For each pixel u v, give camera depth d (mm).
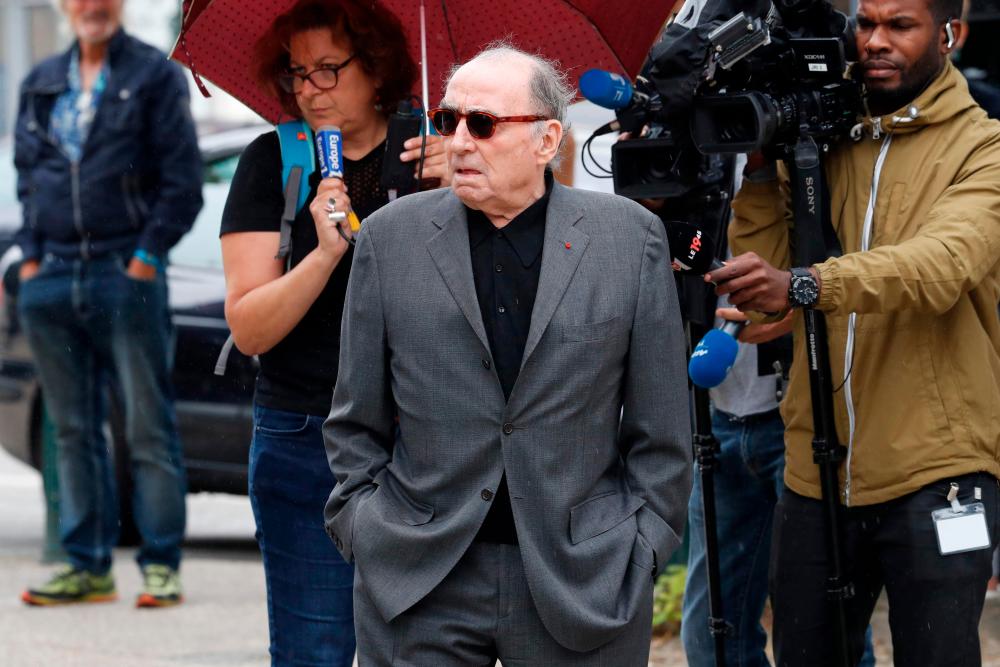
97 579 12500
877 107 6855
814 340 6660
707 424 7762
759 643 8547
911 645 6664
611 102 7305
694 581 8531
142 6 37781
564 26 7805
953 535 6527
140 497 12312
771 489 8453
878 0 6668
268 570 7312
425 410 5922
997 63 13930
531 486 5840
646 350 5961
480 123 5816
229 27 7562
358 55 7219
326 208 6969
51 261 12344
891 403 6648
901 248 6414
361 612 6066
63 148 12359
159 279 12305
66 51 12578
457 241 5980
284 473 7215
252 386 13531
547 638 5926
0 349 14875
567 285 5871
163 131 12273
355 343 6094
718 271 6422
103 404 12695
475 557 5953
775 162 7039
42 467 14789
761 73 6676
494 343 5922
